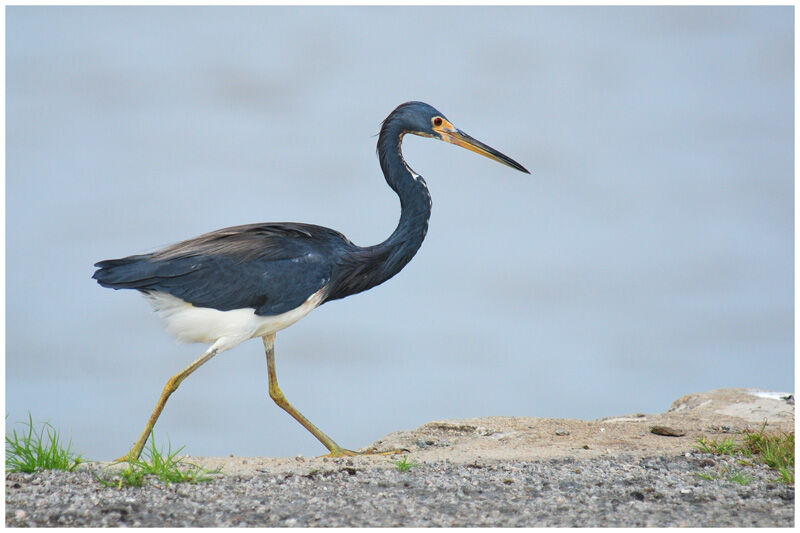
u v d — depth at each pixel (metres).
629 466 12.45
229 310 13.67
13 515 10.10
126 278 13.50
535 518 10.19
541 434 14.55
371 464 12.80
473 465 12.57
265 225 14.32
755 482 11.70
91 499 10.71
